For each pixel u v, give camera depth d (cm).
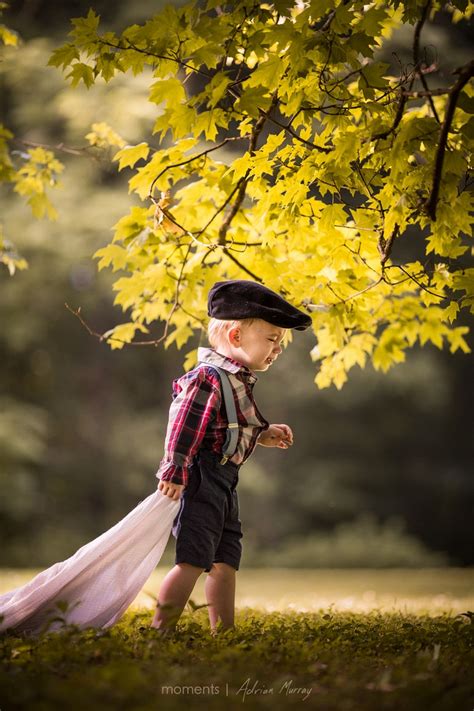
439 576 2461
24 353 3200
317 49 668
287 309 666
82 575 612
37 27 2389
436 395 3500
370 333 980
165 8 668
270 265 895
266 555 3478
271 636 597
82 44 693
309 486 3666
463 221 708
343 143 699
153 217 911
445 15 1983
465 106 636
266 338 665
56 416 3334
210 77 705
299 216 798
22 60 1927
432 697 436
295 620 757
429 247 775
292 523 3634
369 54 668
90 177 2588
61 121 2405
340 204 748
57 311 3025
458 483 3800
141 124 1686
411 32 1764
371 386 3416
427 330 973
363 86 678
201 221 909
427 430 3809
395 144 673
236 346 667
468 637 633
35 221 2620
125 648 530
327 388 3450
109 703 407
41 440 3225
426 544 3766
